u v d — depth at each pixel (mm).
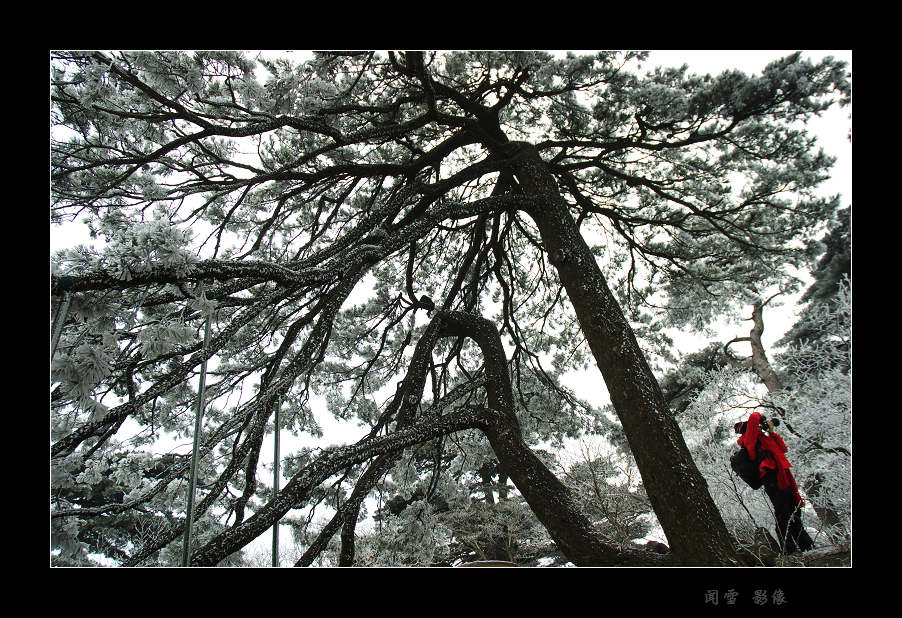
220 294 4910
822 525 5496
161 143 7082
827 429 5973
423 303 9133
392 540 8641
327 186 8617
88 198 6508
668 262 10562
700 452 7414
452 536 10703
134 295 3949
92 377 3328
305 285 5508
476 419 6727
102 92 5480
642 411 5785
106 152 6629
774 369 11477
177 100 5848
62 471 3441
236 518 6145
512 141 8711
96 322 3754
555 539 5816
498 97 8797
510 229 10953
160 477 5953
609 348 6297
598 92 7762
